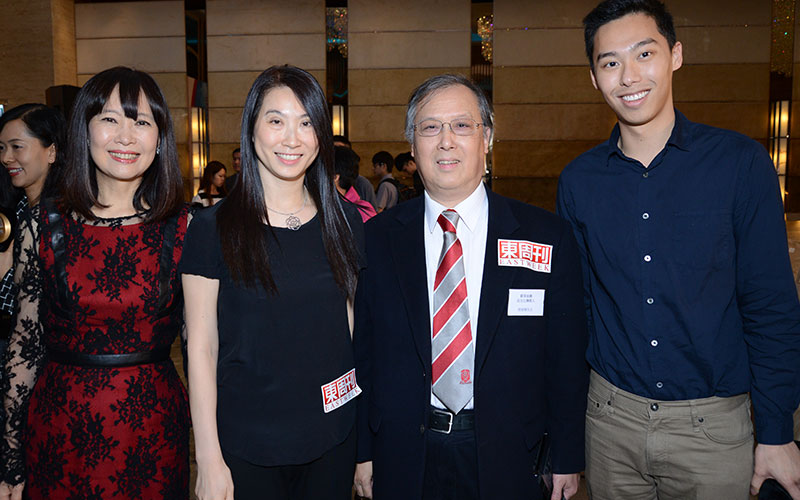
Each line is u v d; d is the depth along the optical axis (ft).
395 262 5.33
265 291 4.82
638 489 5.41
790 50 29.32
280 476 5.01
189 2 31.91
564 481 5.32
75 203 5.06
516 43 30.55
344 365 5.19
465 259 5.33
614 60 5.02
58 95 18.16
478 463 4.94
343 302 5.21
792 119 29.45
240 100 31.60
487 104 5.43
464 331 5.11
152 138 5.17
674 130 5.05
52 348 5.13
